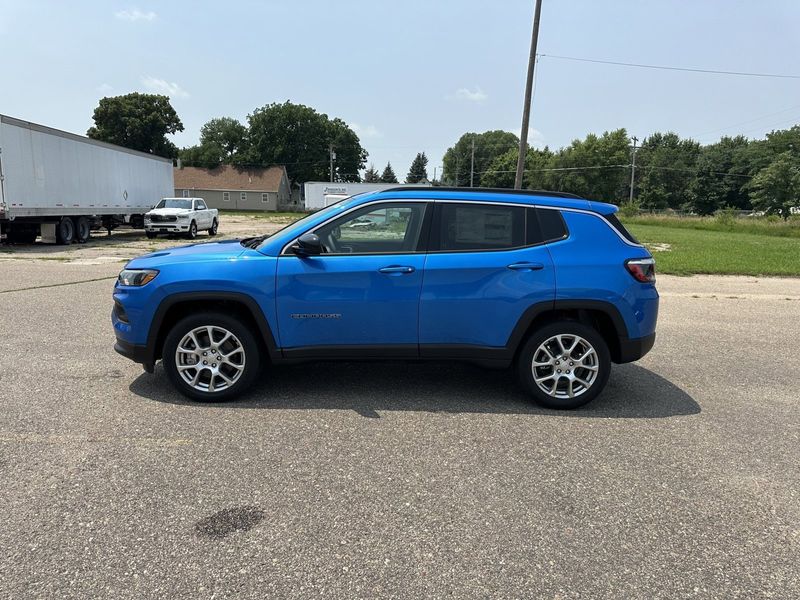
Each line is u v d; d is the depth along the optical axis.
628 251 4.64
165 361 4.56
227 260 4.54
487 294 4.50
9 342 6.32
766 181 72.25
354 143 96.00
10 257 15.78
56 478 3.32
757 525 3.02
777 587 2.53
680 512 3.13
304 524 2.92
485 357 4.59
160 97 71.12
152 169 26.81
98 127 69.75
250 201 81.44
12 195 16.53
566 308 4.54
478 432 4.16
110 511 2.99
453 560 2.66
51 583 2.43
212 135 93.88
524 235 4.61
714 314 9.02
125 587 2.42
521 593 2.45
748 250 20.16
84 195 20.53
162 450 3.72
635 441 4.07
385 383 5.23
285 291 4.46
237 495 3.18
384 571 2.57
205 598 2.36
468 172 120.75
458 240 4.57
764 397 5.11
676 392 5.21
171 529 2.85
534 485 3.38
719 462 3.75
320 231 4.59
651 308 4.66
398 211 4.60
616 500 3.24
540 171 96.25
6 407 4.40
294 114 89.25
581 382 4.66
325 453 3.74
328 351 4.57
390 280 4.47
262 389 4.98
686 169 94.31
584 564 2.66
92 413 4.32
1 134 16.02
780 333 7.72
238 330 4.52
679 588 2.51
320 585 2.46
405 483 3.37
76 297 9.21
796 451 3.95
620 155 88.62
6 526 2.83
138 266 4.59
